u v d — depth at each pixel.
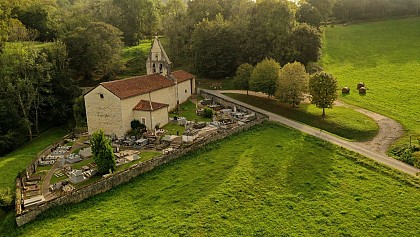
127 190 42.09
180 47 106.94
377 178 44.03
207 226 35.56
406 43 108.50
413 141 53.00
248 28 95.31
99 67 91.25
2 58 68.88
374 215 36.91
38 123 76.44
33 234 34.91
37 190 41.84
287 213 37.53
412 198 39.62
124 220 36.53
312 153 50.56
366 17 143.25
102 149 43.88
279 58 86.38
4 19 98.88
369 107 68.88
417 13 139.75
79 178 43.00
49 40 110.88
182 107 71.06
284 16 90.81
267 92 71.69
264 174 44.91
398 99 71.50
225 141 54.50
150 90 62.38
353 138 56.88
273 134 57.59
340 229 34.97
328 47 111.50
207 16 115.25
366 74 88.94
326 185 42.47
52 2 151.25
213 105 71.69
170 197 40.34
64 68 80.56
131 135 56.38
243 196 40.50
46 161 49.78
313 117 64.38
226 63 92.88
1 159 57.69
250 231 34.88
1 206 39.03
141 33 129.38
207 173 45.06
